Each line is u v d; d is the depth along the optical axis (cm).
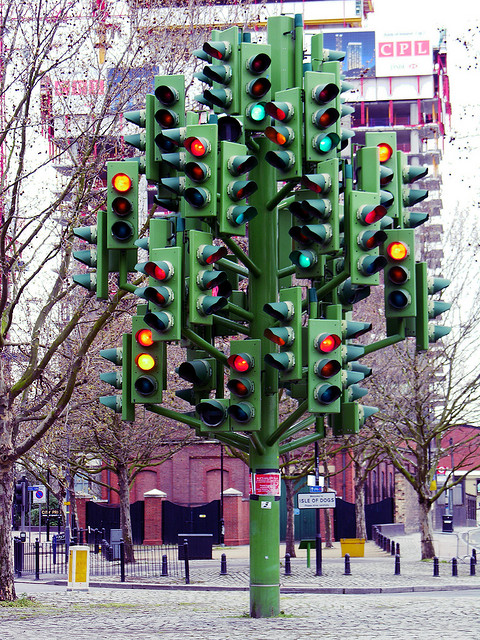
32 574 3131
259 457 1306
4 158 1862
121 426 3231
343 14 10250
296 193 1240
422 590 2375
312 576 2719
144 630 1295
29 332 2395
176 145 1123
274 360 1025
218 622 1345
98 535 4097
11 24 1759
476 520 8388
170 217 1198
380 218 1070
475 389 3184
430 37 9906
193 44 1917
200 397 1162
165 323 1012
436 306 1153
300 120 1089
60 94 1898
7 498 1791
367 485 6256
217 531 4988
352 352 1084
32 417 1864
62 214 1914
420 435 3334
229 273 1349
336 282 1115
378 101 9906
